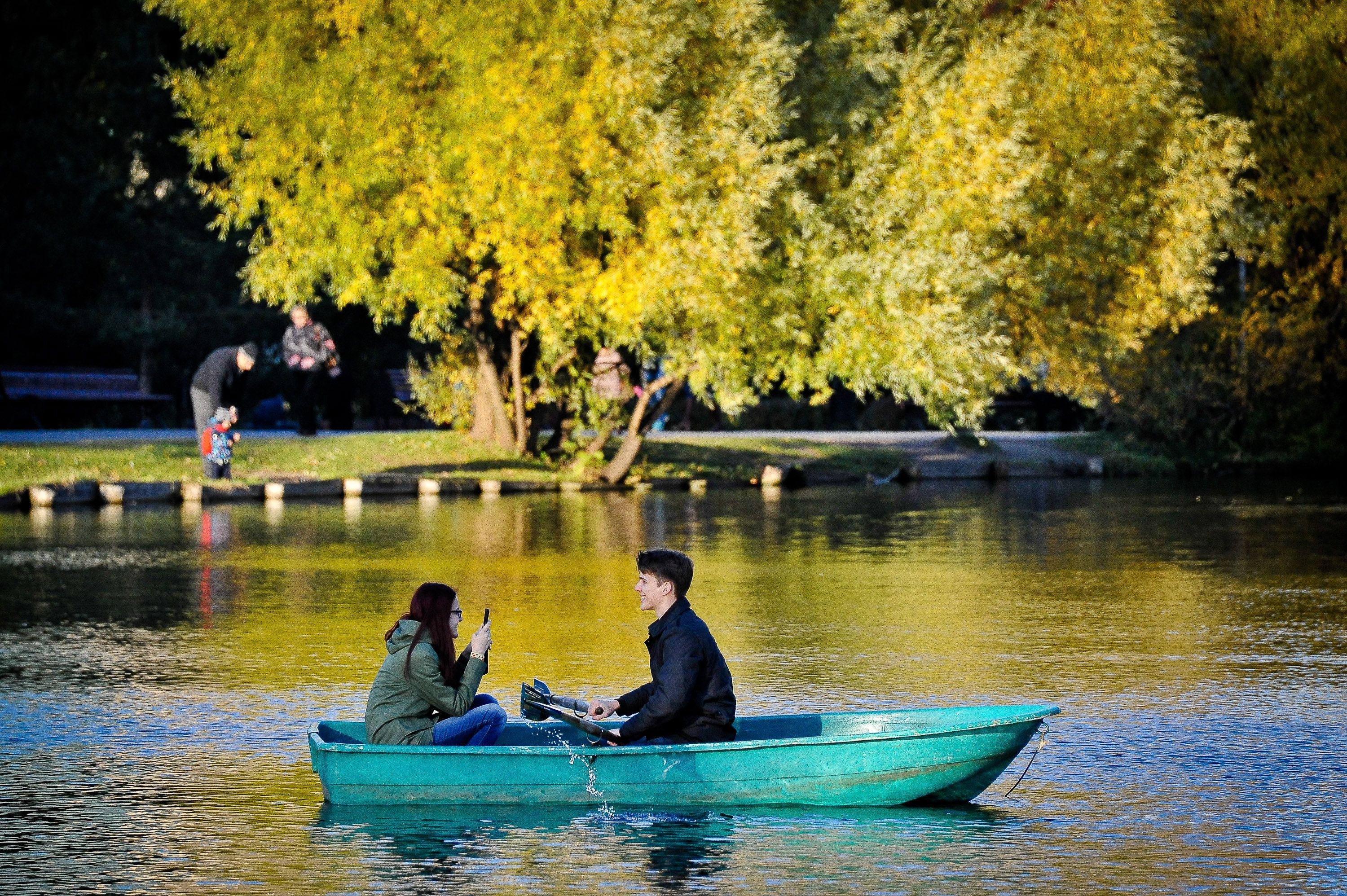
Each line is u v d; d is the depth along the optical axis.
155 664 33.91
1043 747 26.30
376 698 23.17
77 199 114.44
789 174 77.94
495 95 75.94
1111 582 48.00
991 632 38.50
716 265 76.88
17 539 58.94
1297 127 115.25
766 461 101.06
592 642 36.59
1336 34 114.12
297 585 46.22
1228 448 114.56
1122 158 92.75
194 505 74.25
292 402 127.88
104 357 122.81
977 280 82.62
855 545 59.34
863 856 19.89
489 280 85.00
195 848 20.33
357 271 82.19
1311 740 26.86
